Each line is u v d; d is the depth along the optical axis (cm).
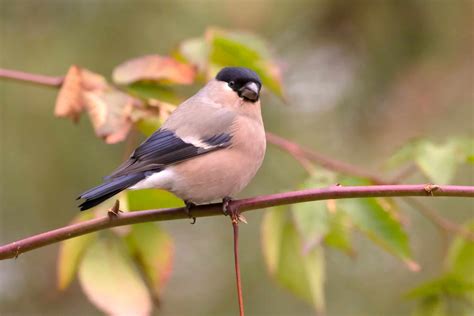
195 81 838
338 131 1178
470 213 1089
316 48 1241
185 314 1119
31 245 621
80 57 1072
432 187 616
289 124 1150
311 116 1184
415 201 785
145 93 788
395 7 1211
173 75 775
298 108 1186
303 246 684
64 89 747
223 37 827
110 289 676
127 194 750
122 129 741
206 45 830
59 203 1077
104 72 1071
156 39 1084
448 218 1087
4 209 1070
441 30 1206
